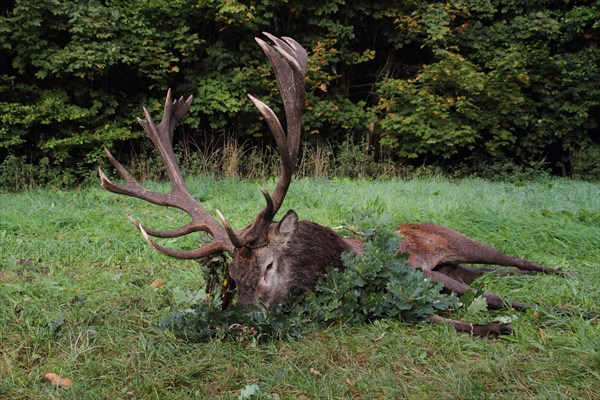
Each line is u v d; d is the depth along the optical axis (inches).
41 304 178.9
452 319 168.6
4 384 133.2
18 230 276.8
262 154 565.6
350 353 147.1
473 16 640.4
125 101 533.0
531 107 611.2
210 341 151.8
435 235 213.3
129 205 347.9
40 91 504.4
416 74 637.3
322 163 534.9
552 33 594.9
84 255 239.0
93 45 488.7
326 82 577.6
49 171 477.1
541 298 188.9
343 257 167.0
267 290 158.9
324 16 592.4
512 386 130.0
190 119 534.6
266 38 567.8
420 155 622.2
